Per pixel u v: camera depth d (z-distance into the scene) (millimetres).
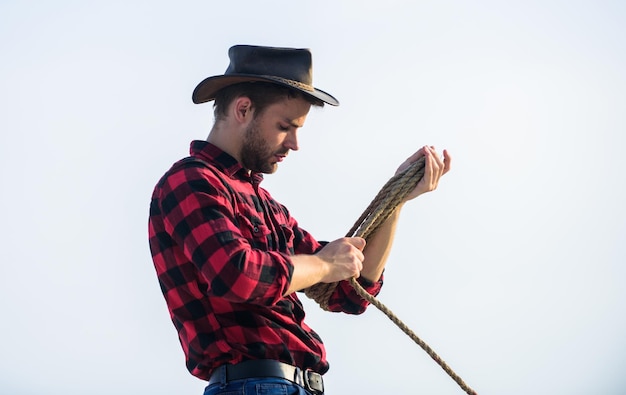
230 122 4047
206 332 3867
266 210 4094
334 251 3934
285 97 4012
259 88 4012
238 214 3926
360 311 4414
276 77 4012
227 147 4043
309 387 3939
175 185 3848
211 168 3924
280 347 3881
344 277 3928
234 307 3863
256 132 4008
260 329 3865
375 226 4352
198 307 3881
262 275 3674
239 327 3854
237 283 3639
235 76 3980
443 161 4375
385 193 4352
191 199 3795
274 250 4051
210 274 3674
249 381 3822
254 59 4039
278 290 3703
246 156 4020
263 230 3980
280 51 4047
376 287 4449
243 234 3928
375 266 4410
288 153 4086
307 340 3984
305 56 4074
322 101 4102
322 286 4348
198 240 3729
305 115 4074
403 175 4324
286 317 3947
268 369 3848
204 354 3867
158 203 3928
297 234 4402
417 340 4160
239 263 3648
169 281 3918
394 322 4152
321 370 4020
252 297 3668
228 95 4062
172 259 3893
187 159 3939
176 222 3799
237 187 3996
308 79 4074
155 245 3953
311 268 3816
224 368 3844
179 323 3945
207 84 4074
